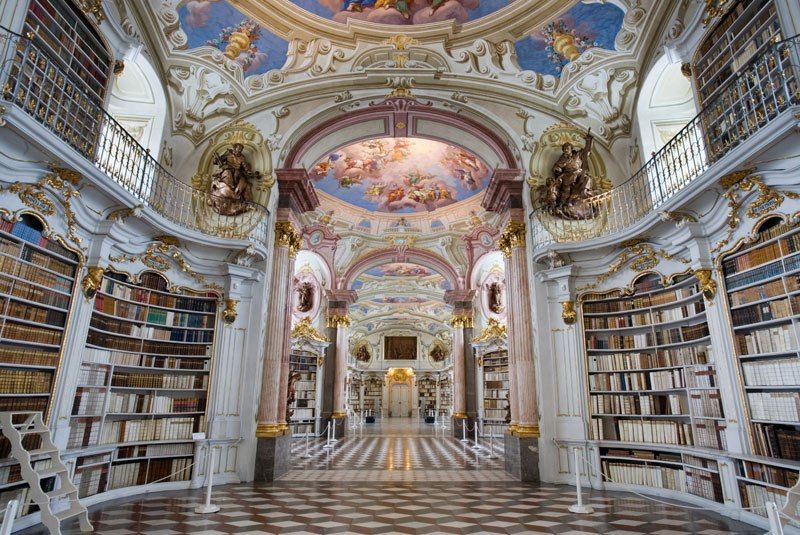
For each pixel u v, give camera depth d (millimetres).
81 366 6812
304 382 17750
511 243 10141
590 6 8531
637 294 8477
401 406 37844
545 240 9383
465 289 18438
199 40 9086
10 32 5020
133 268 7801
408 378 38406
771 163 5477
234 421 8555
